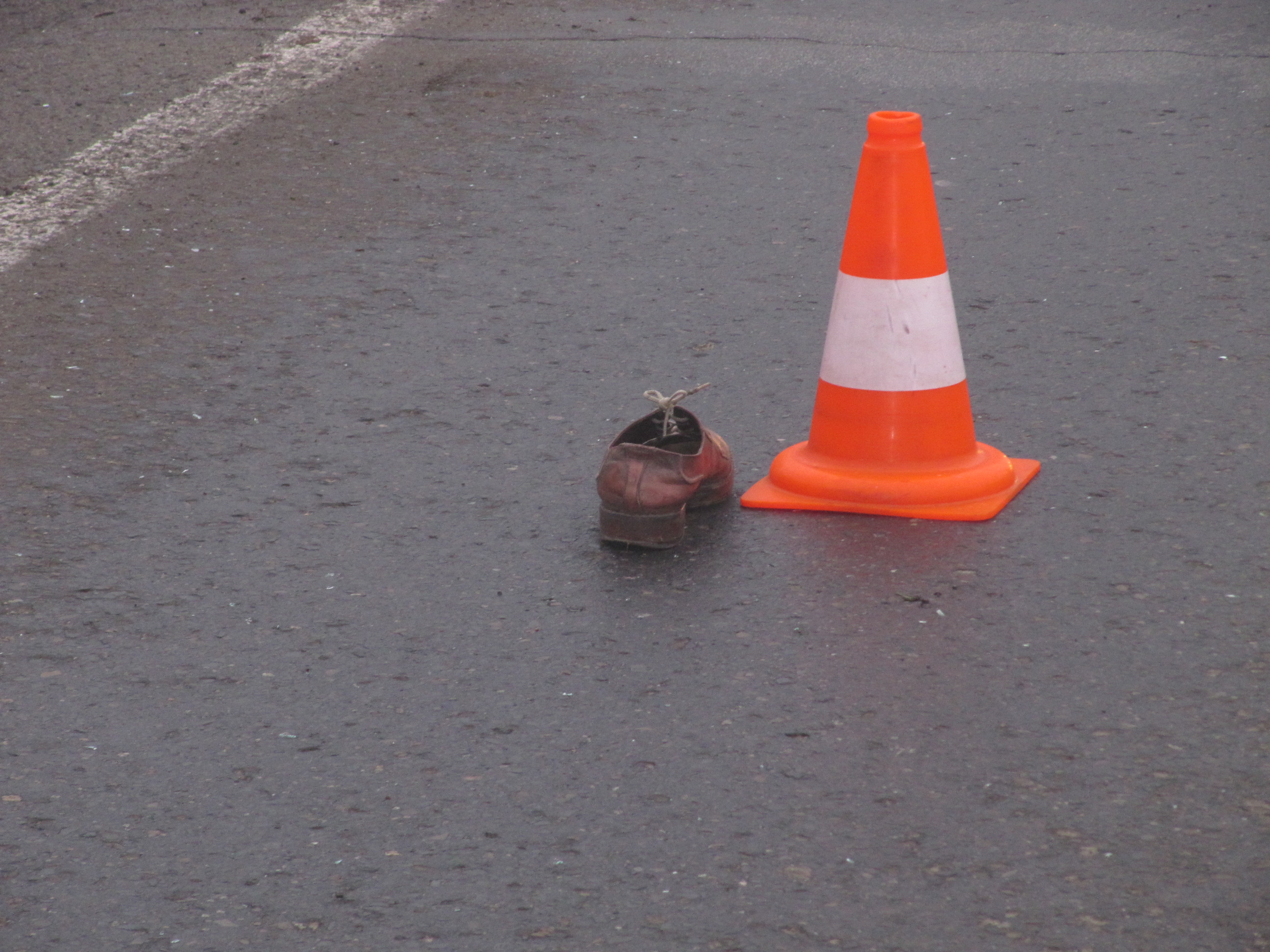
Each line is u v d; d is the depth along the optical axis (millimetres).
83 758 5203
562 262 10023
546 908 4477
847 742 5203
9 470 7316
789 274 9773
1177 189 11055
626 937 4352
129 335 8914
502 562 6477
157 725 5387
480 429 7742
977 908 4418
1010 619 5914
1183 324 8766
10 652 5828
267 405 8031
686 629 5926
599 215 10828
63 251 10195
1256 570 6215
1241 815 4781
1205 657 5621
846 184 11398
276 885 4598
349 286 9633
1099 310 9031
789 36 15195
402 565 6461
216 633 5957
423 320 9125
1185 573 6207
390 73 14188
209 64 14531
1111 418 7660
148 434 7699
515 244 10328
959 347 6965
